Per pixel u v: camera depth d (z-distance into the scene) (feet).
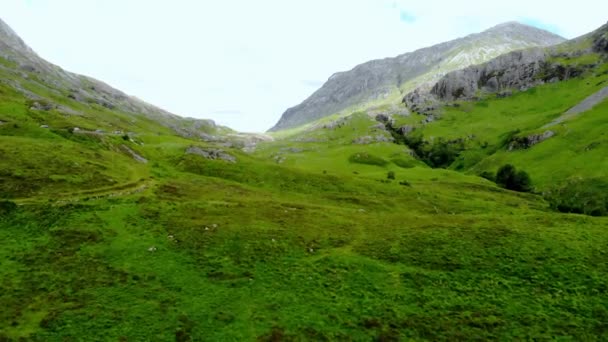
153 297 136.77
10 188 215.31
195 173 368.27
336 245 194.18
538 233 198.29
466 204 397.60
